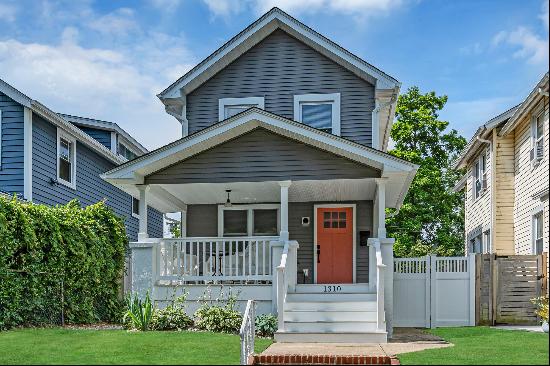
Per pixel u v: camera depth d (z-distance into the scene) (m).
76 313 14.29
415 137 34.56
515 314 16.11
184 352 9.85
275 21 16.89
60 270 13.61
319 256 17.72
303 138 13.93
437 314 16.31
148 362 8.98
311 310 13.03
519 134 19.45
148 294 13.20
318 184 14.85
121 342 10.72
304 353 10.12
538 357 9.32
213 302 14.04
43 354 9.60
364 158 13.66
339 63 16.86
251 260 14.35
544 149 16.53
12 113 17.56
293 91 17.02
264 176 14.16
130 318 13.06
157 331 12.44
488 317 16.12
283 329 12.52
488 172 21.00
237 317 12.88
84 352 9.79
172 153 13.95
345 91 16.84
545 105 16.39
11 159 17.41
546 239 16.20
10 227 12.23
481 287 16.27
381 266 12.55
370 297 13.48
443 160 34.81
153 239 14.49
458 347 10.84
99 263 15.06
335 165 14.02
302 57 17.08
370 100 16.75
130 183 14.48
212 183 14.35
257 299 13.91
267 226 18.11
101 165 22.92
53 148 19.08
